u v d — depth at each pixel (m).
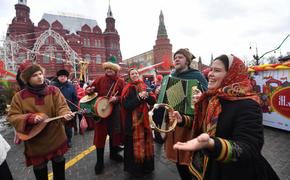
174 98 2.30
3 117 7.83
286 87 5.17
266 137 4.99
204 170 1.44
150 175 3.17
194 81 2.23
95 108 2.99
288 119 5.16
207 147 1.05
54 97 2.38
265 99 5.84
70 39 39.94
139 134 2.93
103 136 3.32
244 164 1.25
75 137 5.51
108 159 3.87
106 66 3.33
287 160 3.56
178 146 1.03
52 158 2.32
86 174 3.28
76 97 4.98
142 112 2.94
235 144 1.06
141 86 2.94
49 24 39.72
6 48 20.05
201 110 1.66
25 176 3.36
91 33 44.09
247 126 1.13
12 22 36.66
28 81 2.21
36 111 2.20
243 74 1.30
